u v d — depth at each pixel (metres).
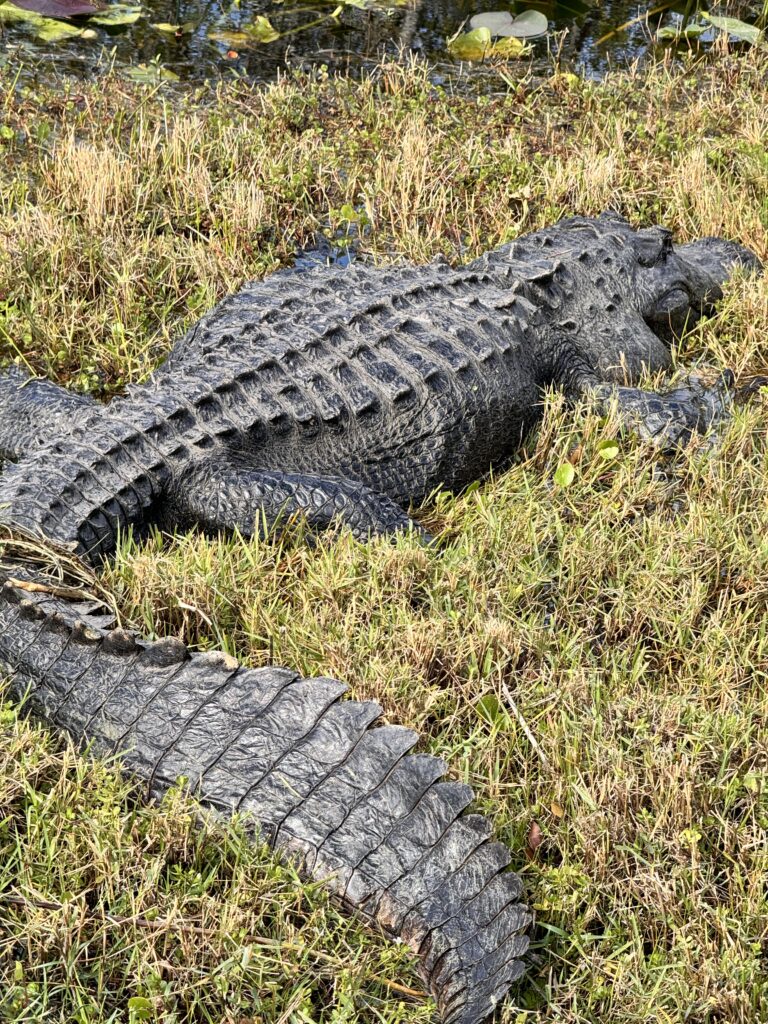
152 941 3.10
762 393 5.75
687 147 8.34
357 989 3.06
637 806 3.67
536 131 8.69
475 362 5.27
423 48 10.12
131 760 3.52
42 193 7.11
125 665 3.67
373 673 4.00
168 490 4.63
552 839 3.58
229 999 3.01
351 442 4.97
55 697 3.67
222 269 6.48
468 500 5.15
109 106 8.48
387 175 7.58
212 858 3.36
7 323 5.84
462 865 3.21
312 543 4.74
